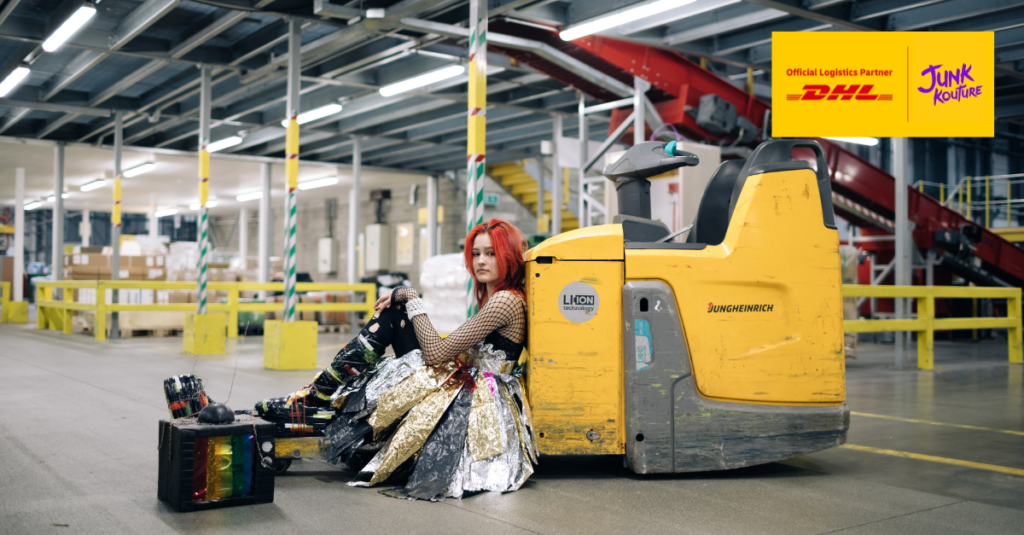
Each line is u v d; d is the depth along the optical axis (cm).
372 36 1002
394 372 318
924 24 895
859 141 1080
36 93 1379
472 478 299
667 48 979
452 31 852
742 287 328
